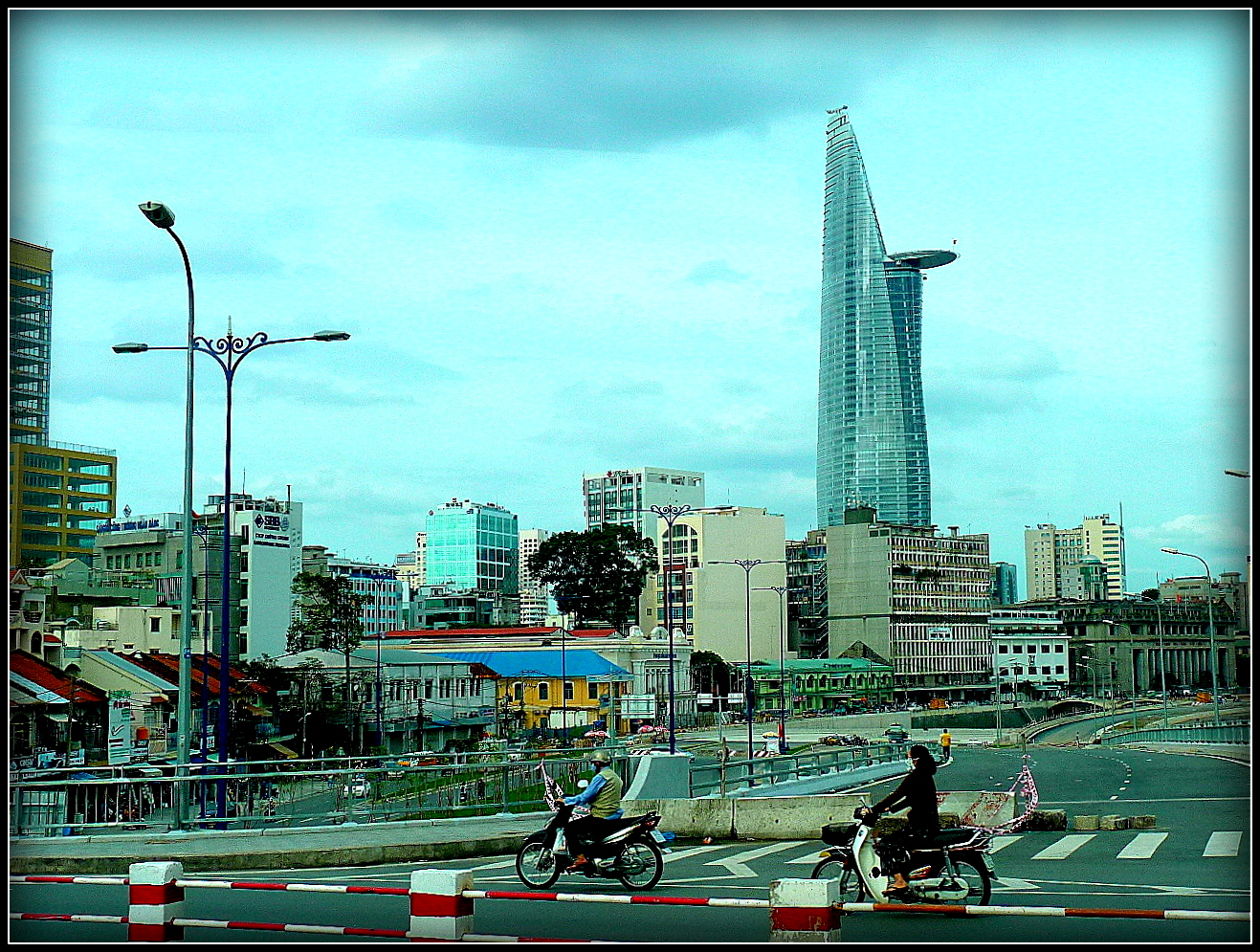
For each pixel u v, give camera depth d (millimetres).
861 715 150750
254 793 29000
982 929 14891
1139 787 42969
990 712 159625
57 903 17250
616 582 152500
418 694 99812
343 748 84250
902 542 194625
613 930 14992
